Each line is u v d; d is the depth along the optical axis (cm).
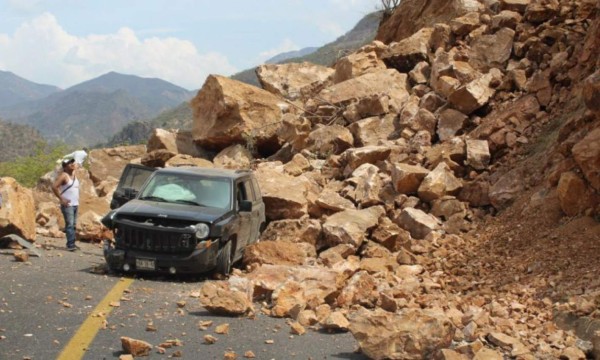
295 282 946
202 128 2328
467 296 1023
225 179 1263
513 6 2323
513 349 727
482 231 1391
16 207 1362
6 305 832
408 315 711
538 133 1644
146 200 1224
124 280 1073
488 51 2130
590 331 797
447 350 657
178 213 1134
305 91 2583
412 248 1359
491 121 1750
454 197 1523
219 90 2266
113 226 1145
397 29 3098
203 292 904
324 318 841
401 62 2478
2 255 1247
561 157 1425
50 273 1088
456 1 2700
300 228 1412
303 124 2155
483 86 1911
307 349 726
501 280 1090
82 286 996
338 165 1872
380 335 696
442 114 1906
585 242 1101
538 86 1752
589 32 1775
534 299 955
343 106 2284
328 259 1248
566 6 2097
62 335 720
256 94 2314
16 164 4225
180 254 1110
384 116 2122
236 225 1188
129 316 826
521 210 1374
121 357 641
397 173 1574
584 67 1714
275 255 1241
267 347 725
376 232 1398
